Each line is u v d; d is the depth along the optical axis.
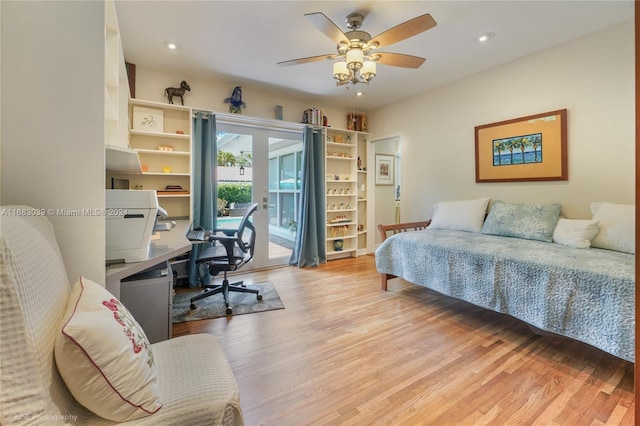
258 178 4.03
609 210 2.26
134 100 3.02
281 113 4.00
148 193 1.29
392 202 5.29
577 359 1.83
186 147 3.42
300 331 2.22
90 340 0.74
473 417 1.37
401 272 2.92
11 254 0.67
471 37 2.59
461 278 2.38
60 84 1.01
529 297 1.95
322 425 1.33
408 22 1.86
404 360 1.83
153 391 0.84
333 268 4.10
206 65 3.13
